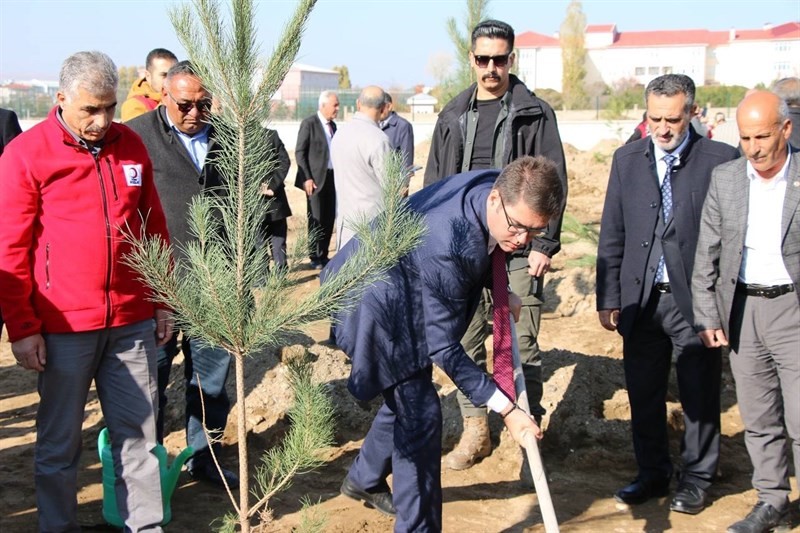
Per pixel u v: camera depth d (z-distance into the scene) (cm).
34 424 545
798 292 389
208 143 430
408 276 337
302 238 280
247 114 258
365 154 527
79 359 348
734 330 411
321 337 695
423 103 3453
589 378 551
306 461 280
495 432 504
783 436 419
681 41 7262
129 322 357
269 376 546
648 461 446
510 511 437
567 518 430
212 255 265
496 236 318
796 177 386
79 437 361
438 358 332
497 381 335
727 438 525
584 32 5750
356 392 351
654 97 411
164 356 437
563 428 513
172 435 518
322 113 977
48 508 358
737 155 423
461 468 482
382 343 345
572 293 782
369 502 422
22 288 333
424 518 355
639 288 429
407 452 353
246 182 266
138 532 365
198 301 269
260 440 505
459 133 482
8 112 482
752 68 7206
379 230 275
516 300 379
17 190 329
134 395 364
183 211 421
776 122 372
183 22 252
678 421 530
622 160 436
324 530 405
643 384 441
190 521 415
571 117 3425
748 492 462
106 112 330
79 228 340
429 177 501
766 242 394
